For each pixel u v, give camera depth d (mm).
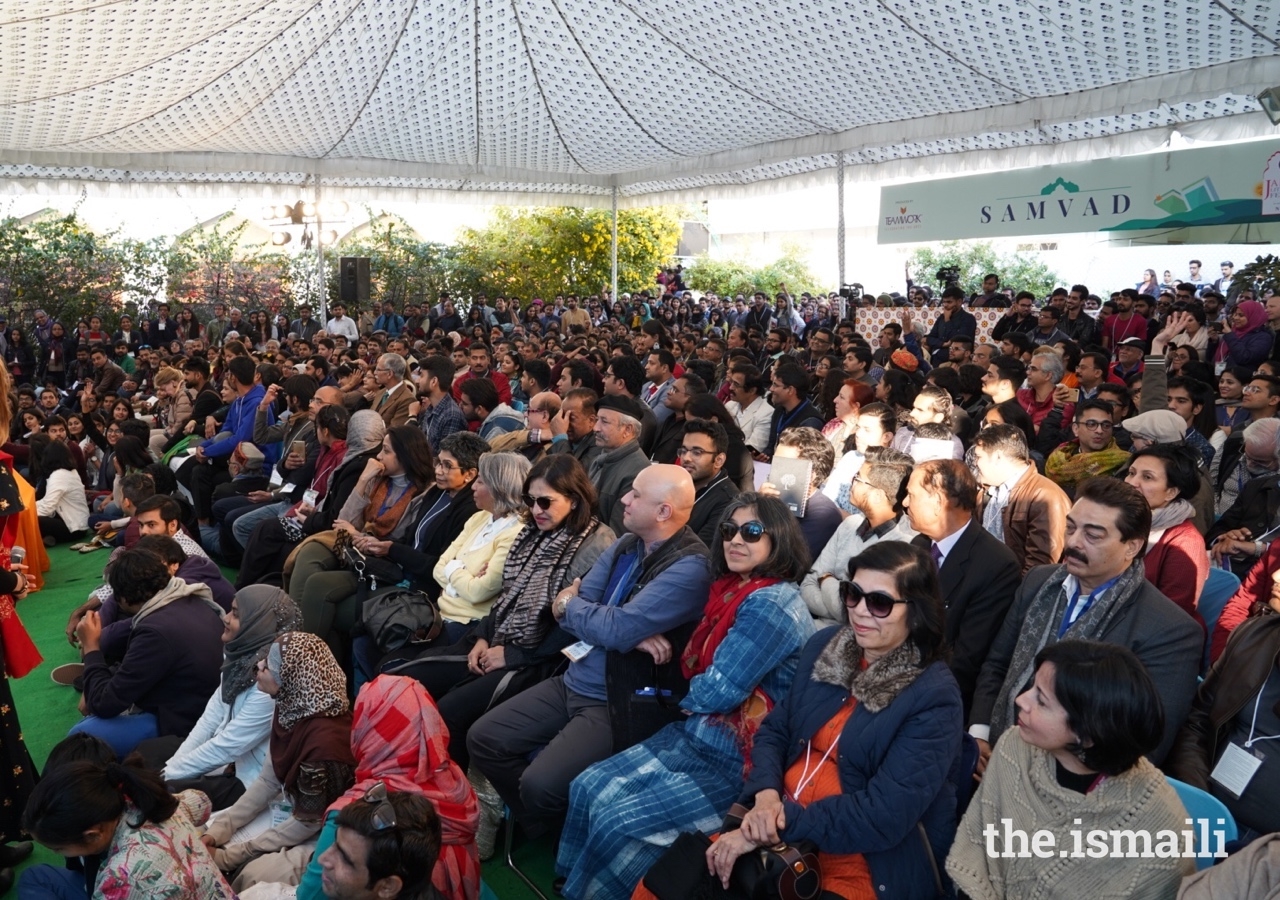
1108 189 12242
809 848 2602
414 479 5379
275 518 6332
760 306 17906
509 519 4527
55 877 3035
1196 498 4805
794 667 3170
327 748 3279
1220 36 9523
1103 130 12938
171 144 16391
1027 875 2357
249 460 7977
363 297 19094
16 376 18328
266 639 3721
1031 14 9820
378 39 13203
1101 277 19938
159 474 7227
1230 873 2158
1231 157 11320
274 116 15359
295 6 11844
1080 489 3016
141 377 15094
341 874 2490
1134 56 10375
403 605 4359
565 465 4043
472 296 24828
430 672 4047
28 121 14312
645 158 18188
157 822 2750
